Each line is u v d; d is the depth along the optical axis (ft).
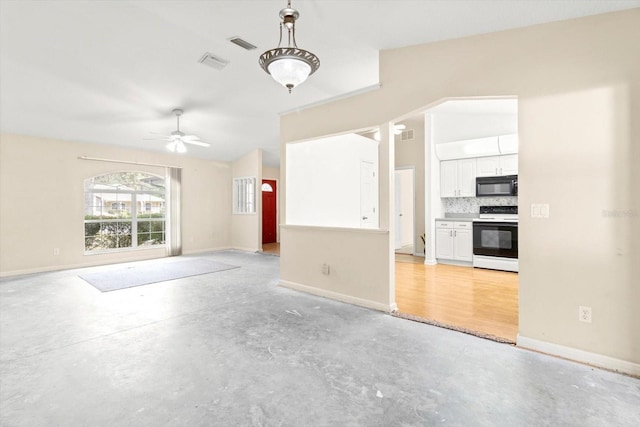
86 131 17.87
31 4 8.72
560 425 5.38
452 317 10.57
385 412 5.77
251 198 26.40
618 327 7.17
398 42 10.07
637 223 6.95
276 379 6.88
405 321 10.28
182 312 11.19
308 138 13.51
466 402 6.03
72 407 5.91
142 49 11.05
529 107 8.16
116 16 9.29
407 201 28.43
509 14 7.73
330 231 12.86
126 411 5.81
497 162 18.22
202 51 11.25
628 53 7.03
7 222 17.01
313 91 14.78
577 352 7.59
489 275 16.56
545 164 7.94
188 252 25.07
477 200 20.03
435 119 19.97
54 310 11.41
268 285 14.99
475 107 15.93
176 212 24.00
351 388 6.53
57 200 18.67
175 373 7.11
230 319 10.49
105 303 12.25
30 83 12.67
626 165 7.05
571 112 7.63
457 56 9.36
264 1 8.15
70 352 8.13
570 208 7.65
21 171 17.43
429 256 19.62
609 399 6.10
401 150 23.90
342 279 12.48
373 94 11.34
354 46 10.46
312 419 5.60
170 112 16.40
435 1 7.47
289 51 6.21
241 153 26.21
